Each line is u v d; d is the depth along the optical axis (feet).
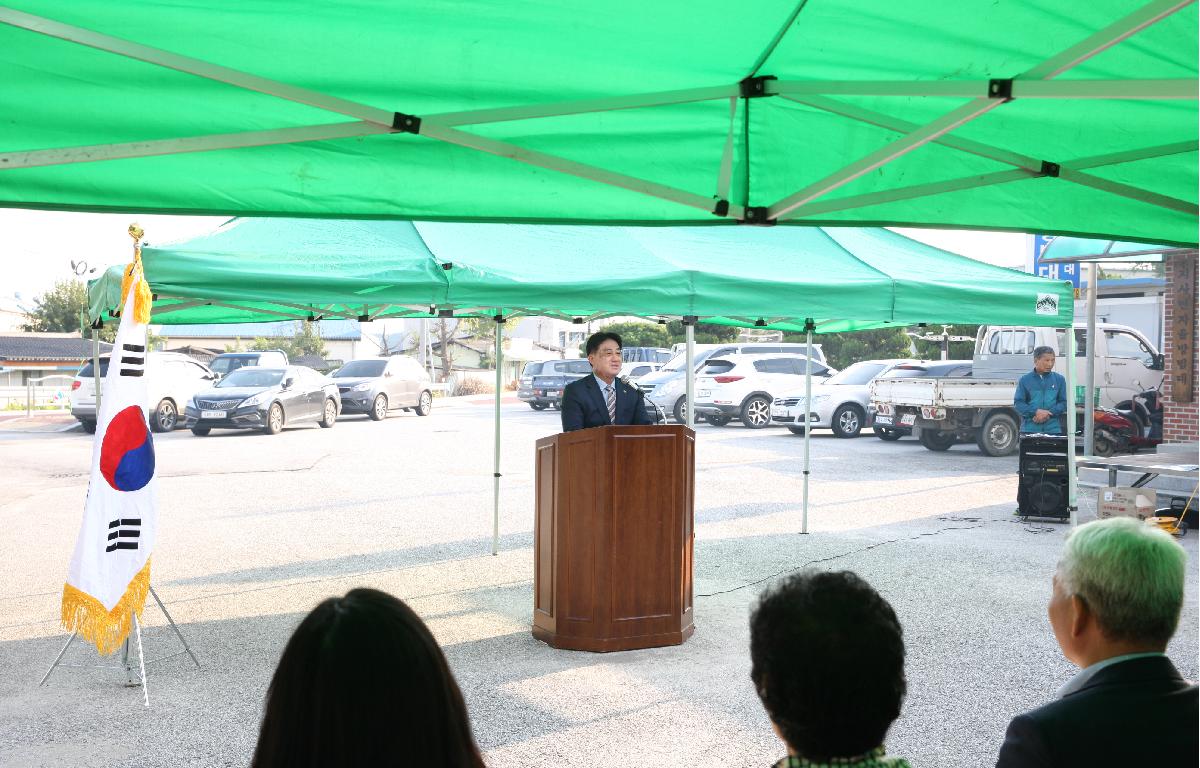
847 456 55.93
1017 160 12.53
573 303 21.90
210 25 9.30
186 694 16.92
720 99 11.31
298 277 20.08
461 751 4.12
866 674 4.28
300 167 11.43
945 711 16.10
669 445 19.63
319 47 9.79
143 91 9.99
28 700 16.66
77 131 10.48
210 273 19.53
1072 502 30.07
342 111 10.12
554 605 19.71
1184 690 5.50
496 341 30.17
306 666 3.96
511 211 12.80
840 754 4.36
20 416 95.14
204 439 66.49
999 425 56.08
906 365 63.72
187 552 29.76
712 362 75.97
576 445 19.44
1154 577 5.69
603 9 9.31
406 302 21.07
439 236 24.22
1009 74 11.12
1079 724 5.36
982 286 25.25
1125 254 46.85
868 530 33.32
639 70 10.71
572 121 11.51
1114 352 55.36
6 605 23.49
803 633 4.36
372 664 3.93
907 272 25.43
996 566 27.37
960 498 40.52
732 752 14.35
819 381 74.18
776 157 12.59
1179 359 48.44
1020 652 19.29
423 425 79.00
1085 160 12.85
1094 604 5.85
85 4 8.84
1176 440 48.75
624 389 20.30
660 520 19.61
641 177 12.51
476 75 10.49
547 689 17.07
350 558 28.89
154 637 20.53
